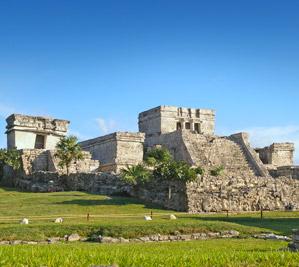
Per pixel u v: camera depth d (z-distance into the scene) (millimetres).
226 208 47312
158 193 48375
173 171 46625
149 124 86438
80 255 13789
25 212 39594
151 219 35281
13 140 71188
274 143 78562
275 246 22625
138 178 50531
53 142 73562
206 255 14680
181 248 21141
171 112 84938
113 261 12773
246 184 49438
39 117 73125
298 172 64812
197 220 34688
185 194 45938
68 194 52156
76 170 63875
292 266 13305
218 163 68438
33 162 64812
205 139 72938
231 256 14375
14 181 64375
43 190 57438
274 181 51219
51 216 37500
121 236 26953
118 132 72000
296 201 51625
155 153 67125
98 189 54125
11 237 25578
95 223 30688
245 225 32844
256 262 13617
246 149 72125
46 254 13930
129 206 45156
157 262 12852
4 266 11781
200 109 87750
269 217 40500
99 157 75625
